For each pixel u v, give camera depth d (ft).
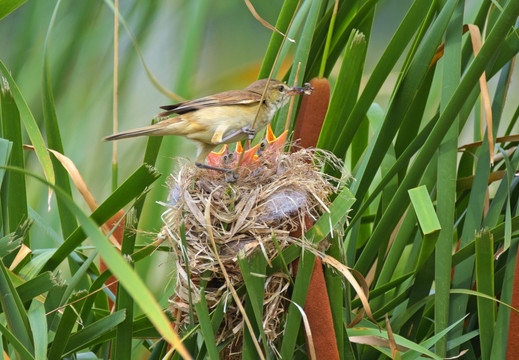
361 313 18.43
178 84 26.61
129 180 16.85
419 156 19.11
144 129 20.04
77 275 17.94
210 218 17.37
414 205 17.46
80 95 27.50
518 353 17.52
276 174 18.25
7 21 28.45
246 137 22.24
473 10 22.27
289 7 22.17
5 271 15.93
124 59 28.07
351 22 21.98
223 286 17.42
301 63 21.70
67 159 19.30
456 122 19.39
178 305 17.98
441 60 24.26
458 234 23.26
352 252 21.84
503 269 20.16
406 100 20.16
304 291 16.75
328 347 17.02
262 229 17.10
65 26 27.58
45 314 16.61
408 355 18.11
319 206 17.80
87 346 19.02
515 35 20.11
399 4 37.99
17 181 19.52
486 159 20.08
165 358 16.81
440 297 18.47
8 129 19.30
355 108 20.31
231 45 35.06
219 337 18.15
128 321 17.61
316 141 20.98
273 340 17.98
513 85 36.50
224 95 21.39
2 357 15.31
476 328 20.74
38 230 26.96
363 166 20.70
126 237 17.72
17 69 27.35
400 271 27.73
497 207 20.07
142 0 28.17
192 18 27.22
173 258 18.86
